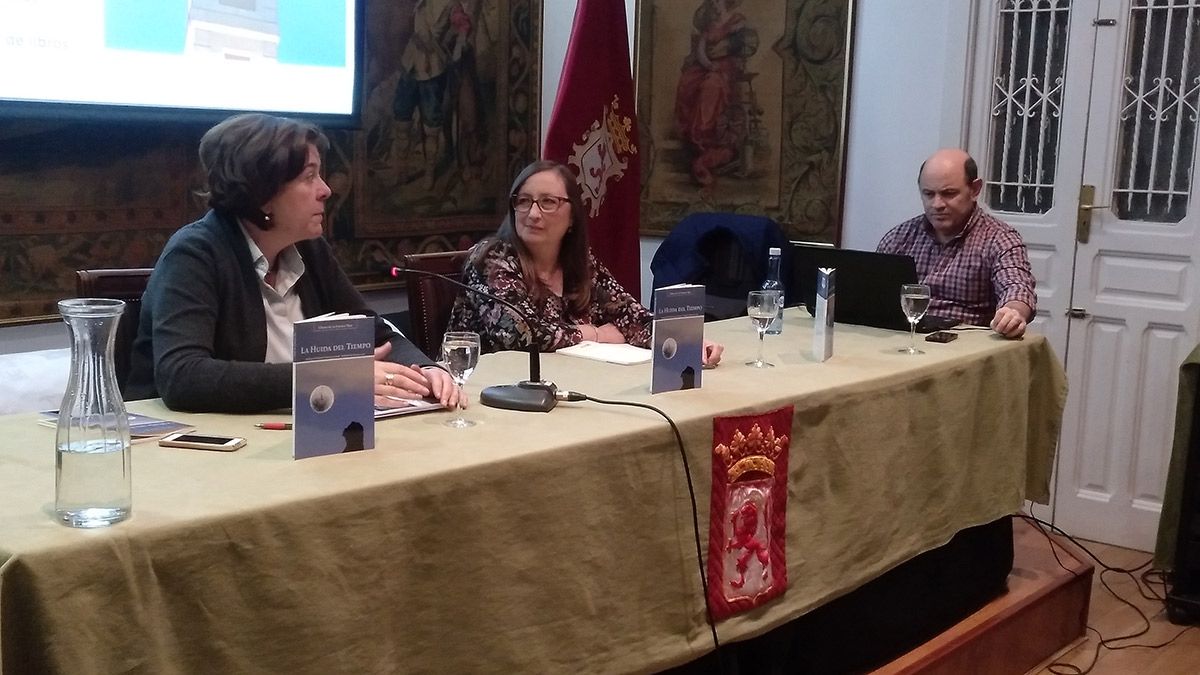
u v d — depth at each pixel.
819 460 2.24
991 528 2.86
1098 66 3.78
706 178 4.75
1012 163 4.02
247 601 1.37
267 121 2.03
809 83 4.41
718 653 2.06
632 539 1.86
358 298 2.32
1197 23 3.62
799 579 2.21
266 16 3.91
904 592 2.60
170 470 1.51
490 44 4.90
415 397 1.97
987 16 3.98
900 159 4.23
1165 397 3.75
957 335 2.94
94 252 3.63
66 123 3.46
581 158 3.97
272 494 1.42
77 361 1.28
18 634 1.19
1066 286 3.90
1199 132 3.62
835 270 2.77
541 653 1.73
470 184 4.92
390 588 1.52
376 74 4.45
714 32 4.64
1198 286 3.65
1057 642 3.04
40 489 1.41
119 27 3.49
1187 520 3.19
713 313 3.96
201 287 1.95
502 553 1.65
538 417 1.91
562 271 2.82
